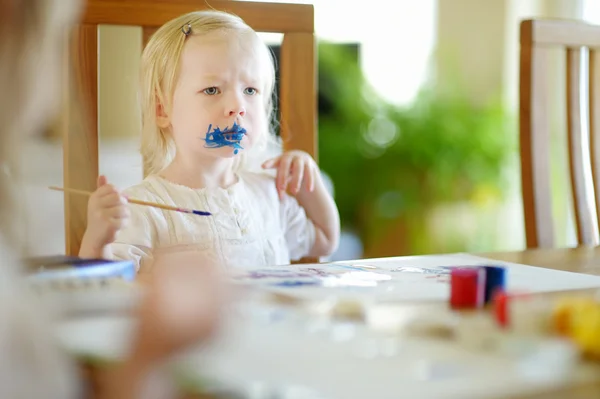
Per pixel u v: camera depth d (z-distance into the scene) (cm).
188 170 132
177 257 48
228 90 129
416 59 348
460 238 326
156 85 133
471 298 66
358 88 334
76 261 74
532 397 42
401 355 48
